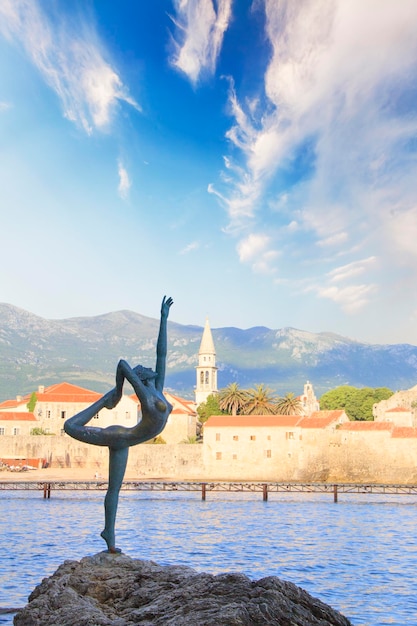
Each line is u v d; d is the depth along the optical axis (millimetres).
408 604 38969
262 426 144375
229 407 180125
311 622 17984
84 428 23266
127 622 18812
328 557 55969
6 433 171375
